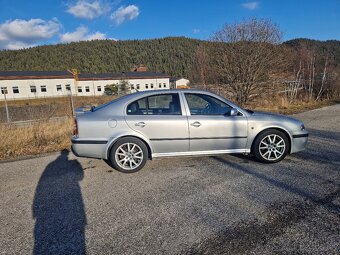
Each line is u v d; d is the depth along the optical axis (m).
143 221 2.83
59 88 53.59
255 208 3.01
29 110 10.25
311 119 9.71
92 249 2.38
